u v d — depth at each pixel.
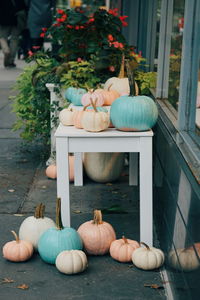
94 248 3.99
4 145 7.11
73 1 21.47
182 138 3.64
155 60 5.50
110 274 3.76
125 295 3.49
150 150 3.94
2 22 13.59
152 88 5.54
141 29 6.86
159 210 4.30
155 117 4.00
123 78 5.24
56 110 5.95
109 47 5.93
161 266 3.86
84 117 3.98
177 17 4.25
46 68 6.25
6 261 3.94
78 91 5.07
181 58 3.81
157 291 3.55
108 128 4.12
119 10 9.73
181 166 3.32
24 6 13.62
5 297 3.45
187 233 3.06
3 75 12.62
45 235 3.88
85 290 3.54
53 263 3.86
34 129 6.35
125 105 3.93
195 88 3.65
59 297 3.45
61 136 3.92
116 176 5.70
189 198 3.05
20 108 6.32
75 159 5.55
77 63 6.06
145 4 6.40
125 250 3.91
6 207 4.97
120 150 3.96
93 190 5.47
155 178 4.61
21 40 15.59
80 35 6.20
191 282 2.90
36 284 3.61
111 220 4.69
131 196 5.31
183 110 3.74
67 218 4.03
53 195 5.32
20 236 4.10
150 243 4.03
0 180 5.73
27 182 5.69
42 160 6.47
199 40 3.52
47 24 11.73
